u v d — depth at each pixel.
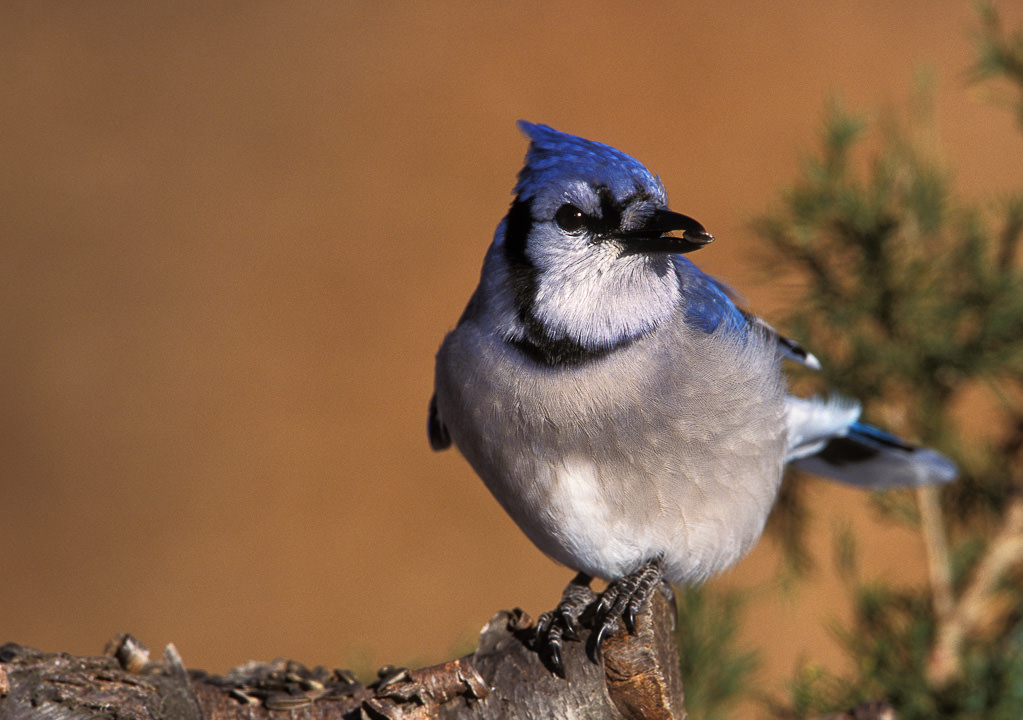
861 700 6.57
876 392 7.53
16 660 4.80
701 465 6.26
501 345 6.44
